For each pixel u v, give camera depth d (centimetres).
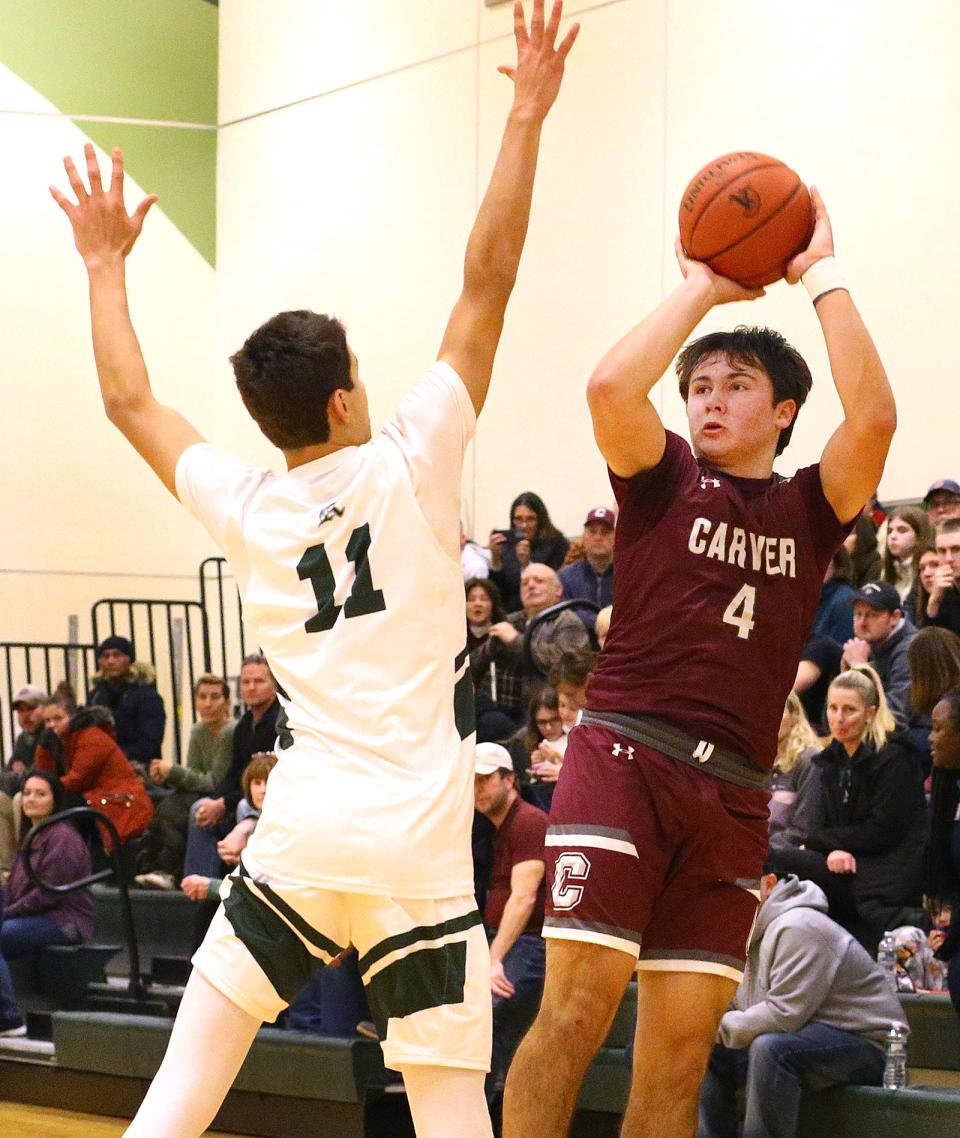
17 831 1271
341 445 364
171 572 1777
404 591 345
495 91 1583
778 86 1352
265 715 1108
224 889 351
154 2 1812
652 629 407
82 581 1728
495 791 772
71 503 1730
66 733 1261
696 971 402
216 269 1819
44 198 1741
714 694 401
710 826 400
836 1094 669
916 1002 733
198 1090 335
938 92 1246
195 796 1212
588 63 1495
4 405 1706
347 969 845
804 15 1338
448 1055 330
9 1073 972
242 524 362
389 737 336
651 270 1434
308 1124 823
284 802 339
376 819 330
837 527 420
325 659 343
